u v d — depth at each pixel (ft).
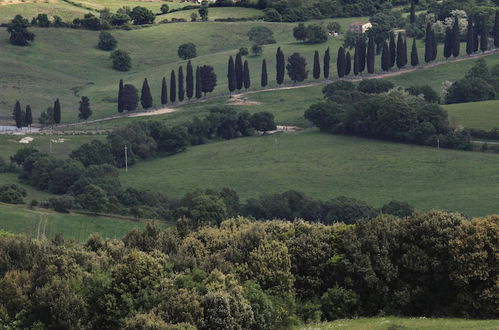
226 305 403.34
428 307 458.50
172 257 473.26
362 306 461.78
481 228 449.89
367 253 464.65
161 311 400.47
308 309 447.42
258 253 464.24
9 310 432.25
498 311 436.76
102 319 425.28
